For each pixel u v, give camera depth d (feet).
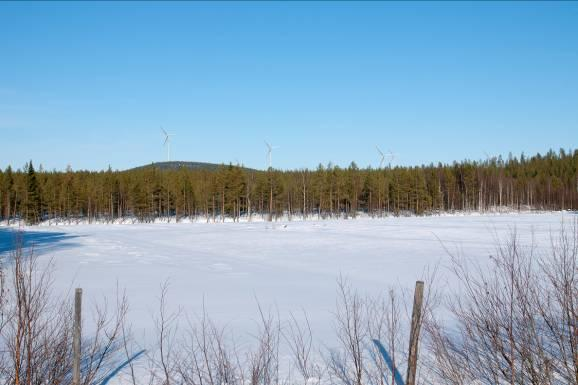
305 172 337.31
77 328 17.51
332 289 49.32
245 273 62.64
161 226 200.44
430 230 142.10
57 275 58.49
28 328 17.02
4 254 70.79
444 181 353.92
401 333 29.60
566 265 19.13
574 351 15.66
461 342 21.79
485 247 89.66
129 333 31.22
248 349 27.02
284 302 42.47
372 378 21.81
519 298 16.99
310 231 146.82
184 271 64.69
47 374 18.04
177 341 29.19
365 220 232.53
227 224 211.00
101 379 22.00
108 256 83.46
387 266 67.77
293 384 21.26
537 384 15.60
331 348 27.17
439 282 51.19
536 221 177.88
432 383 20.03
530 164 438.81
